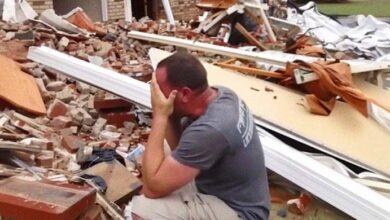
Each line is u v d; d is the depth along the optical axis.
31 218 2.96
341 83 5.41
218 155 3.02
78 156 4.48
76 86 6.46
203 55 8.30
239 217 3.15
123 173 4.16
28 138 4.52
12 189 3.18
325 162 4.88
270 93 5.78
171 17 15.48
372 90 6.15
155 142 3.04
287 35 11.78
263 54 7.42
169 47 9.01
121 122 5.98
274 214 4.52
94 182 3.92
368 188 4.33
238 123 3.06
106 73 6.26
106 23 11.88
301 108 5.49
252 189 3.20
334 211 4.39
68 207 2.98
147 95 5.79
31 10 10.78
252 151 3.16
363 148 5.10
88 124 5.62
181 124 3.21
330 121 5.32
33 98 5.68
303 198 4.48
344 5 29.27
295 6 15.58
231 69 6.67
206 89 3.10
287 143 5.21
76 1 15.25
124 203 3.93
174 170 2.97
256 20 11.33
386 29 13.48
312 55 9.13
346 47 11.84
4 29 8.44
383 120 5.44
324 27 13.44
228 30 11.05
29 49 7.08
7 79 5.67
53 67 6.78
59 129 5.25
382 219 3.89
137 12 17.67
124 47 9.00
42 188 3.22
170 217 3.12
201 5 11.91
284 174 4.50
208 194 3.20
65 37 8.66
